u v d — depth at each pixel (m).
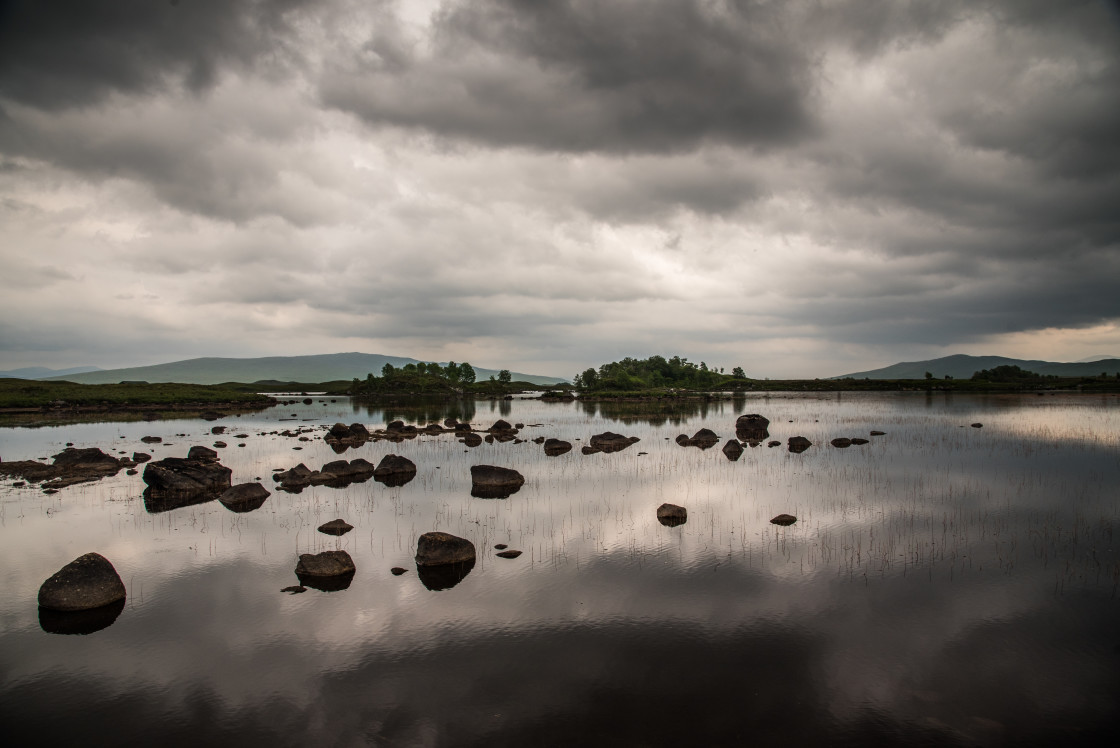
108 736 12.03
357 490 33.66
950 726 11.92
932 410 91.25
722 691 13.13
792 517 25.91
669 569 20.22
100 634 16.23
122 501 31.53
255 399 138.50
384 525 26.08
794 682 13.45
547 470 39.53
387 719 12.39
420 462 43.81
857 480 34.44
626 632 15.84
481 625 16.38
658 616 16.73
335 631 16.20
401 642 15.55
